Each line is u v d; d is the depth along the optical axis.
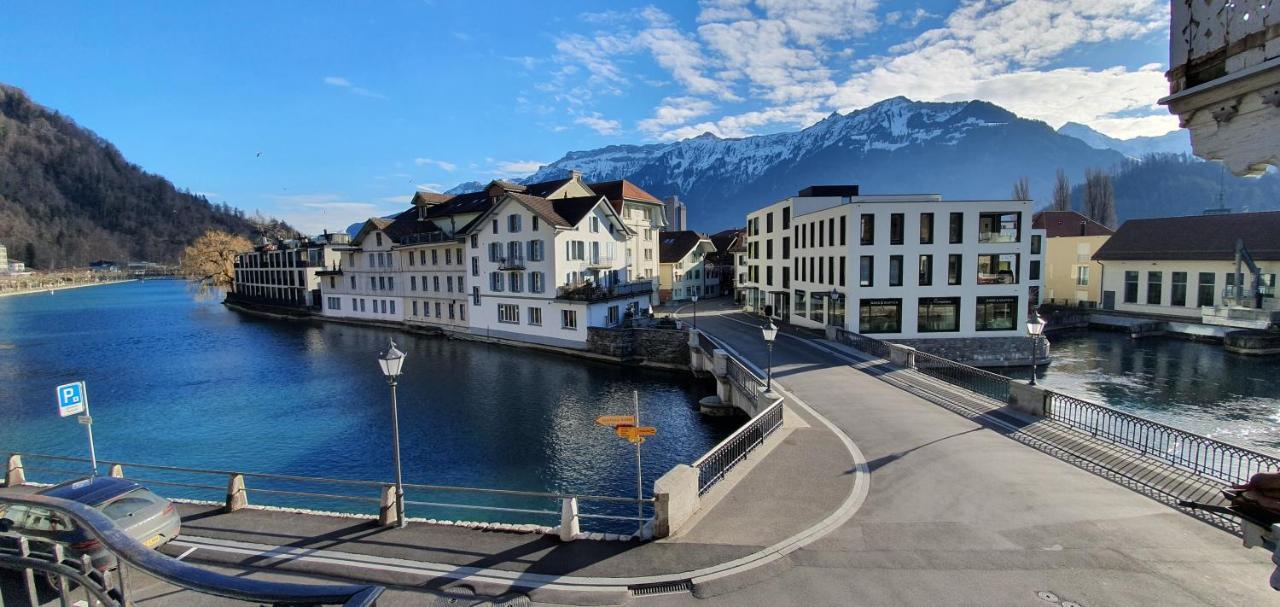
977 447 16.00
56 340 56.88
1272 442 23.59
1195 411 28.00
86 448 25.06
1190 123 5.20
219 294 118.00
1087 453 14.85
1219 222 49.56
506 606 9.08
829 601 8.86
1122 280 55.09
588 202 49.62
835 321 40.28
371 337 57.22
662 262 77.56
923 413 19.92
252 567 10.57
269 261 87.44
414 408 30.28
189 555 10.97
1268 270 44.56
